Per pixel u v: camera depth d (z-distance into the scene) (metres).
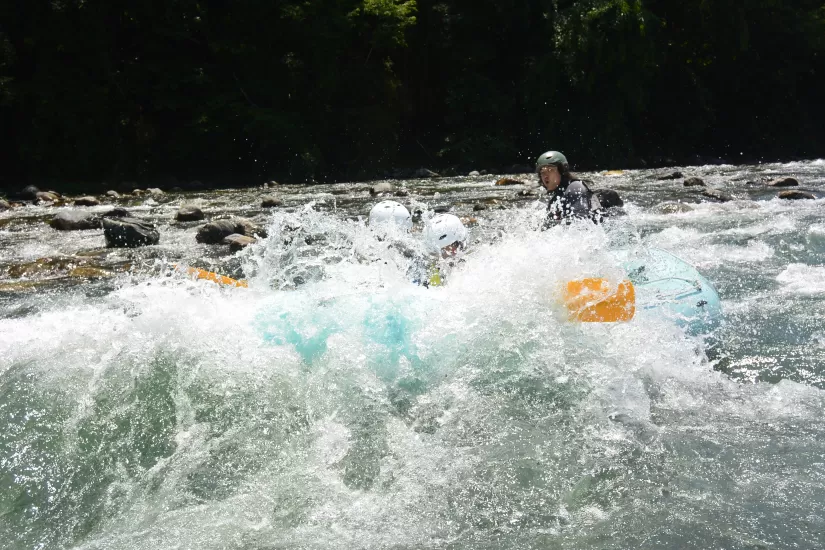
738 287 5.86
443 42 25.98
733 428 3.39
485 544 2.60
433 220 4.62
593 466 3.07
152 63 21.31
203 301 4.30
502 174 22.06
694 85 28.14
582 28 24.19
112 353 3.91
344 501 2.91
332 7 22.34
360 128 23.34
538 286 4.18
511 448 3.23
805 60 30.33
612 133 25.25
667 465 3.06
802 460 3.06
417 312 4.01
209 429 3.38
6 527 2.85
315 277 4.85
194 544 2.68
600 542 2.57
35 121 19.12
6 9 18.95
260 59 22.48
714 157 30.03
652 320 4.27
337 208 12.62
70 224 10.48
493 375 3.78
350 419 3.48
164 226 10.71
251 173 22.20
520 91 25.55
